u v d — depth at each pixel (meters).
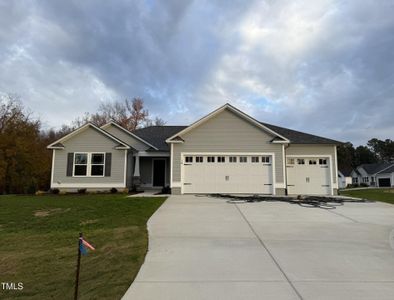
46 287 4.73
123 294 4.11
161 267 5.18
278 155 17.25
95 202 13.40
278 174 17.11
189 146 17.36
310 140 19.02
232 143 17.39
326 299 3.89
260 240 6.93
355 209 11.58
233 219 9.41
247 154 17.31
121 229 8.35
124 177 18.98
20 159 28.91
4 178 28.02
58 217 10.46
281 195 16.70
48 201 14.23
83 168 19.02
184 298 3.94
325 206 12.27
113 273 5.03
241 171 17.25
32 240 7.69
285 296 3.98
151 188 22.23
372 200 14.81
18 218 10.47
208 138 17.42
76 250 6.68
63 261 5.98
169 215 10.16
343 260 5.54
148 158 22.69
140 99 44.38
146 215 10.23
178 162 17.25
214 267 5.14
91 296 4.15
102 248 6.68
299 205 12.44
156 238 7.18
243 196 15.59
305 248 6.30
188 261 5.48
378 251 6.14
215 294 4.05
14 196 16.98
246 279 4.58
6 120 29.36
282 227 8.30
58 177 18.89
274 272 4.89
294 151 18.77
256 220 9.26
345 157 73.38
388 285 4.38
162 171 22.61
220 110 17.52
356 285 4.37
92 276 5.06
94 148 19.16
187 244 6.62
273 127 21.16
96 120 43.59
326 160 18.73
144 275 4.81
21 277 5.23
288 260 5.50
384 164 61.59
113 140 19.20
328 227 8.35
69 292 4.44
